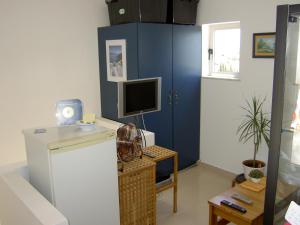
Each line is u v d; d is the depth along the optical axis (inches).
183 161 155.1
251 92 132.3
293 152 53.6
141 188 96.3
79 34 135.7
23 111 123.3
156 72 133.5
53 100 131.5
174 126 146.9
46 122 130.4
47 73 128.0
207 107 153.8
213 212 89.3
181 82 145.6
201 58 152.7
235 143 142.9
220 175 150.4
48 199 73.0
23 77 121.5
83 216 76.5
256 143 123.9
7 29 114.8
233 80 138.8
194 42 147.8
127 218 94.0
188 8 140.9
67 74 134.6
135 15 123.6
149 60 129.8
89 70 142.3
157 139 140.4
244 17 129.5
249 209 83.7
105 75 142.7
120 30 130.7
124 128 100.1
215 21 141.5
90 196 77.1
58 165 70.2
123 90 98.7
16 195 70.4
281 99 49.4
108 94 142.8
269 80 125.0
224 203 86.4
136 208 96.1
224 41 148.8
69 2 130.0
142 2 122.7
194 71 150.7
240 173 138.4
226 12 136.2
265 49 123.7
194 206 121.6
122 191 91.0
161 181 110.8
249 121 131.6
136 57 126.1
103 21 142.9
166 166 144.3
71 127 82.4
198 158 162.2
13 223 75.3
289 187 54.9
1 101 117.1
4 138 119.7
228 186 138.2
